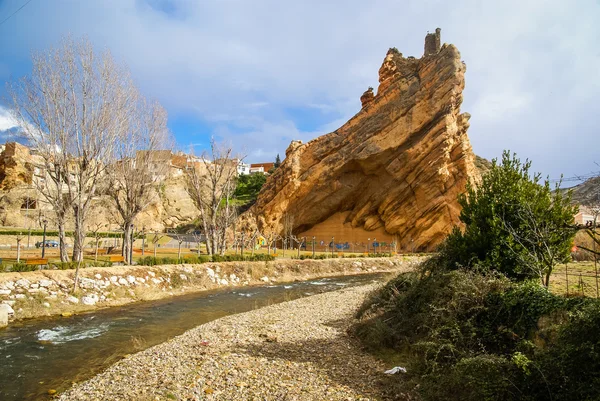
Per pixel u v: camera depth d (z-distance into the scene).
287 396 9.30
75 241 26.95
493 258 12.81
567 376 7.40
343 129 70.50
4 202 56.34
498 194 13.92
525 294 10.24
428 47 79.62
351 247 69.12
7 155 63.50
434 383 9.36
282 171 69.50
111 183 31.41
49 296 20.61
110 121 29.39
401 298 14.91
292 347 13.66
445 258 14.88
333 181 67.94
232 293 29.61
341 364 11.72
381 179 67.38
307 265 44.47
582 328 7.48
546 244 12.17
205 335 15.71
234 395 9.44
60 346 14.63
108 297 23.41
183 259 33.50
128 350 14.23
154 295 26.08
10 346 14.49
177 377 10.77
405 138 63.62
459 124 64.25
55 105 26.81
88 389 10.19
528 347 8.81
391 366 11.48
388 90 67.44
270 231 67.50
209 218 49.22
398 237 66.62
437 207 62.25
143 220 69.94
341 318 18.80
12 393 10.37
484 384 8.06
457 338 10.51
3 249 39.59
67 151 27.14
